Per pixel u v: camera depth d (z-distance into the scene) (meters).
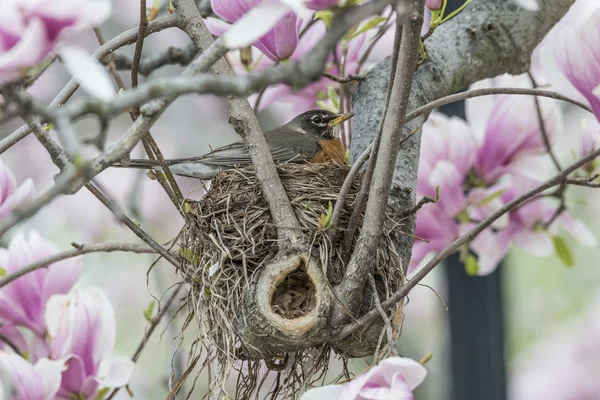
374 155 6.62
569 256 9.88
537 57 10.84
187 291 7.61
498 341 11.45
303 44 9.34
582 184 7.11
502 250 9.80
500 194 9.23
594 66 6.60
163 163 7.63
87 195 14.88
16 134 7.28
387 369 5.45
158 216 15.34
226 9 6.59
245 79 4.56
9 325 6.98
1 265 6.96
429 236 9.38
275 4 4.93
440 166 9.12
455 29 8.66
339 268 7.09
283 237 7.06
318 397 5.54
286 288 7.08
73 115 4.44
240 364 7.91
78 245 6.70
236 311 7.09
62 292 6.99
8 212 7.04
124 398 8.31
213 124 16.23
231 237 7.51
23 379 6.12
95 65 4.58
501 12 8.71
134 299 14.90
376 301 6.54
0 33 4.50
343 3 5.14
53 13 4.46
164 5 10.95
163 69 14.70
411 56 5.93
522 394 15.53
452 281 11.58
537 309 16.55
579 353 15.83
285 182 7.96
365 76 8.47
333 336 6.76
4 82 4.59
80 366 6.47
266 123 15.28
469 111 9.73
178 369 9.76
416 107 8.05
